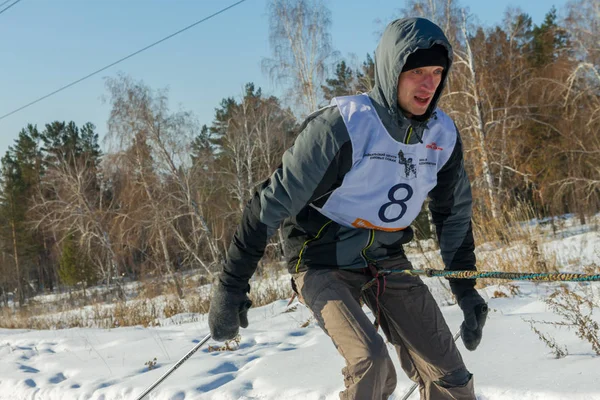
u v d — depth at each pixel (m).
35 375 5.41
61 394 4.81
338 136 2.39
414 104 2.46
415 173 2.58
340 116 2.43
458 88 23.89
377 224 2.64
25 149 47.09
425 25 2.38
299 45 24.30
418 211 2.73
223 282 2.66
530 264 7.45
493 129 24.55
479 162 22.42
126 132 25.14
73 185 29.80
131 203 25.81
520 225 8.38
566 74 25.28
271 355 4.89
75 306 21.73
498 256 7.66
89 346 6.77
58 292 41.94
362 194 2.54
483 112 22.25
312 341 5.49
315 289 2.60
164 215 24.95
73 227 32.59
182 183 25.17
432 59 2.39
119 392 4.54
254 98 30.58
